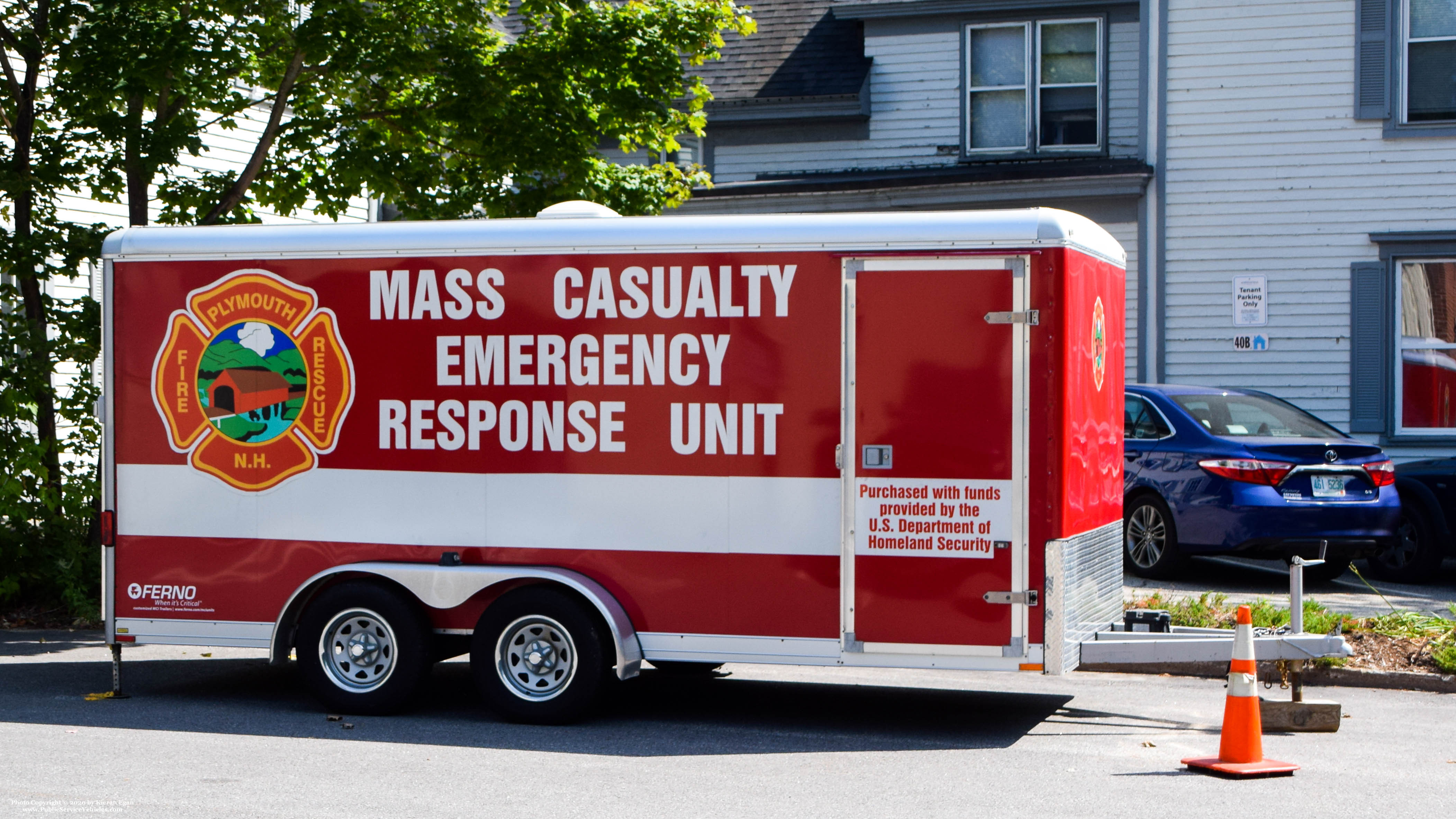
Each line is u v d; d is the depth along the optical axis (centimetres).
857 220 742
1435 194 1655
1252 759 678
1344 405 1688
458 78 1286
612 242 772
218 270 828
